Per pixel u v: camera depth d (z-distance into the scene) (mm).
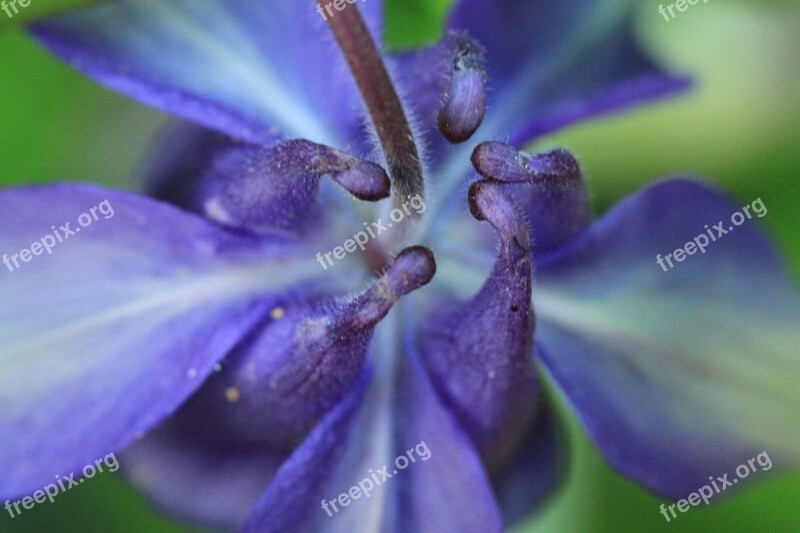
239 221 137
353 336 131
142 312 135
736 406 140
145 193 141
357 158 131
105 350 133
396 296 130
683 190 141
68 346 132
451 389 134
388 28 160
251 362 135
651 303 142
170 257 136
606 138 166
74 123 152
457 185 141
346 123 142
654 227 142
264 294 137
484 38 147
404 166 132
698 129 166
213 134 140
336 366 132
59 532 153
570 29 148
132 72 139
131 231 134
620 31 149
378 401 135
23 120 155
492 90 147
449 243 140
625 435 139
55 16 138
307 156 131
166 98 138
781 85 167
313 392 134
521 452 136
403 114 131
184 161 140
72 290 133
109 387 132
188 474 137
